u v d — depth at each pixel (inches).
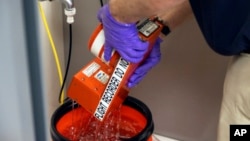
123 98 39.2
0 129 21.7
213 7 30.2
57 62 47.4
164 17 38.3
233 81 34.3
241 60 33.7
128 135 44.3
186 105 52.0
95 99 35.6
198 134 53.7
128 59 33.2
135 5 28.4
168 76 50.7
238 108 34.2
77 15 50.7
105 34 33.4
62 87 50.4
